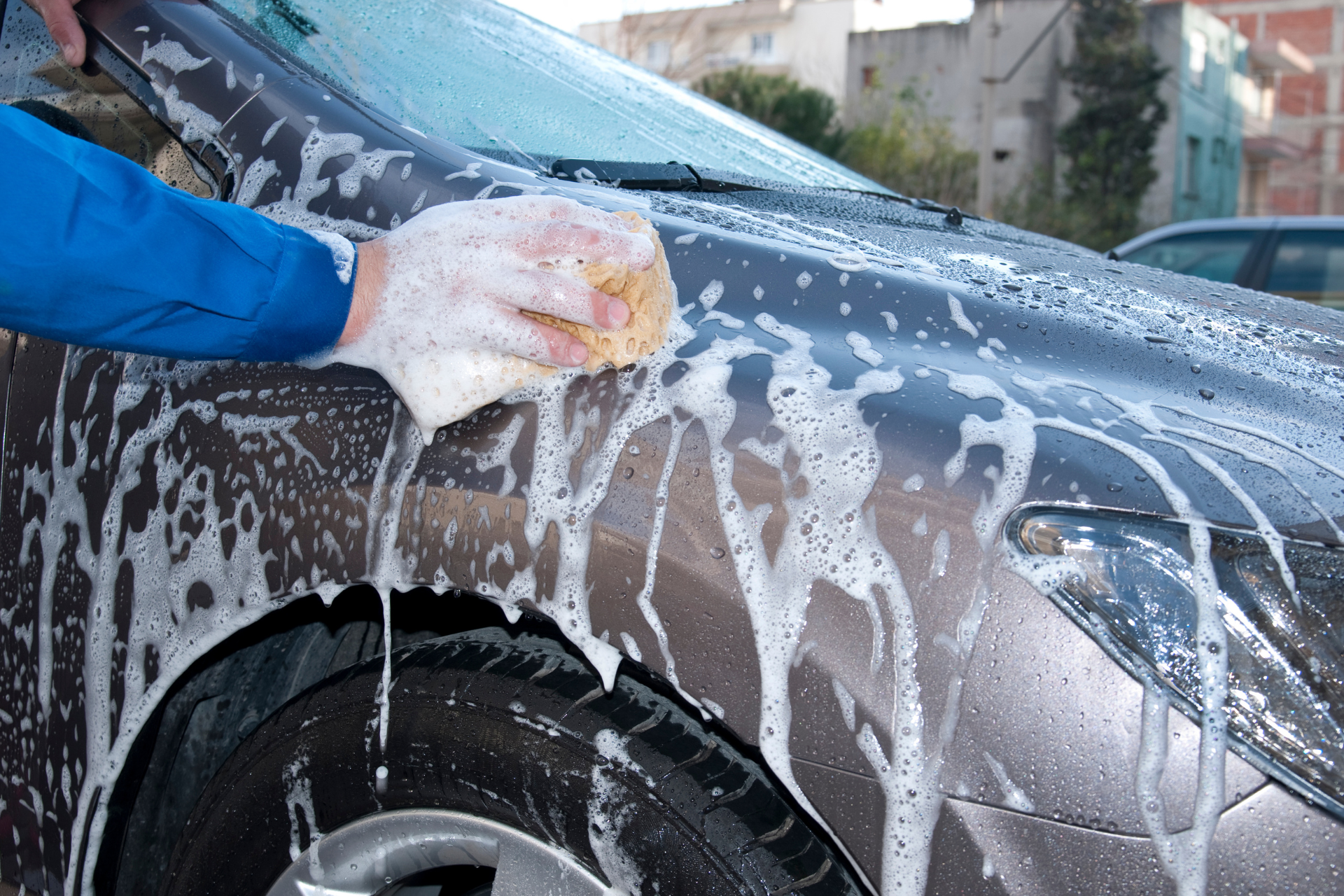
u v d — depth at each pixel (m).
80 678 1.32
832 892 0.99
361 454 1.14
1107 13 19.09
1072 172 19.52
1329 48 24.39
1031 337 1.15
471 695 1.10
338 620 1.34
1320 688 0.84
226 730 1.38
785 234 1.33
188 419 1.27
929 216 1.95
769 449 0.99
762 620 0.96
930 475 0.95
